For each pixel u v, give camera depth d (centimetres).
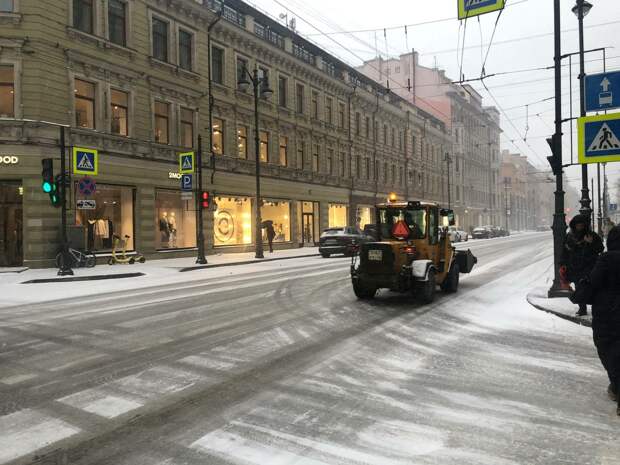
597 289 418
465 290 1159
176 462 318
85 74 1892
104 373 518
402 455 327
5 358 581
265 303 977
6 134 1691
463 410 410
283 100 3125
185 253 2342
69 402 431
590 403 427
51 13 1769
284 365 545
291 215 3152
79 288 1277
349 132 3819
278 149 3033
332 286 1244
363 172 4053
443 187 5909
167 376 506
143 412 407
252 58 2830
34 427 377
